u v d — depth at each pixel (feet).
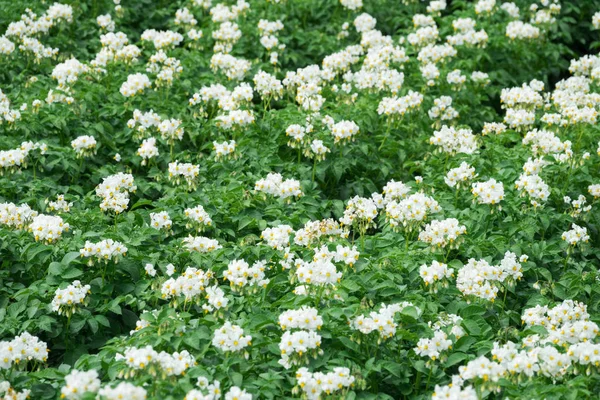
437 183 37.73
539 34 53.72
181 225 34.14
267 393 24.75
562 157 38.27
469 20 52.01
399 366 26.40
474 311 29.37
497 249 33.42
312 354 25.57
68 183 39.22
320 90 42.32
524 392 25.22
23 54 47.32
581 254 34.94
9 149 38.86
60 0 52.26
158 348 26.11
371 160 40.86
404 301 28.94
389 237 33.68
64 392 22.71
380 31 54.24
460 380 24.76
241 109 41.88
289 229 31.83
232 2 55.42
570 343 26.99
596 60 49.21
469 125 46.85
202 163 39.47
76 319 29.32
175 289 28.02
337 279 27.71
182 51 48.98
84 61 45.16
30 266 31.09
